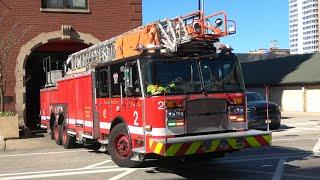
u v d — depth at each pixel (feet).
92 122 44.91
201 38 35.60
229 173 36.35
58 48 81.92
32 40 76.64
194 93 35.17
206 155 39.50
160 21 38.22
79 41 78.54
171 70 35.04
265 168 38.01
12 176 37.29
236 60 37.11
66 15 78.07
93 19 79.00
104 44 48.21
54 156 48.67
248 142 34.99
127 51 41.88
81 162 43.78
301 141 57.36
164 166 39.96
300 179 33.14
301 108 149.07
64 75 59.16
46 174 37.78
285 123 92.12
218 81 36.17
